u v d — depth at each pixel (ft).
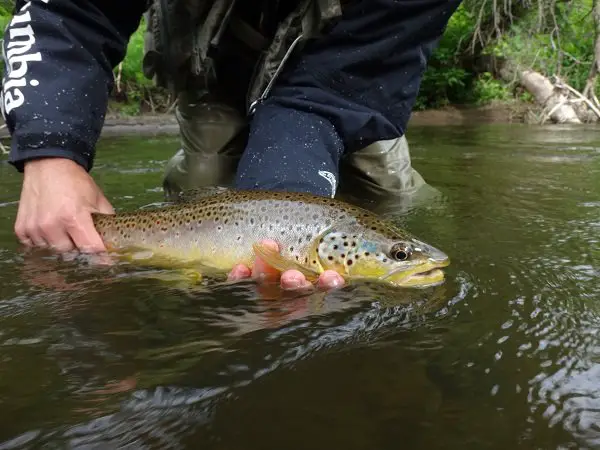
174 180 2.79
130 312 1.28
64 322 1.22
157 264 1.69
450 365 1.02
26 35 1.81
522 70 10.62
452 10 2.10
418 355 1.06
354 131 2.10
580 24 9.88
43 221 1.70
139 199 2.63
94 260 1.72
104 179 3.26
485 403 0.89
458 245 1.84
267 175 1.86
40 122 1.73
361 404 0.89
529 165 3.91
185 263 1.71
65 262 1.69
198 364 1.02
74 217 1.72
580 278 1.50
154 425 0.83
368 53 2.07
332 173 1.93
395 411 0.87
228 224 1.72
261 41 2.27
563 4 9.51
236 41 2.42
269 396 0.91
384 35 2.08
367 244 1.60
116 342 1.12
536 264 1.63
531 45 10.18
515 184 3.09
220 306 1.32
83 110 1.81
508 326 1.20
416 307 1.32
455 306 1.32
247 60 2.51
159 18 2.33
